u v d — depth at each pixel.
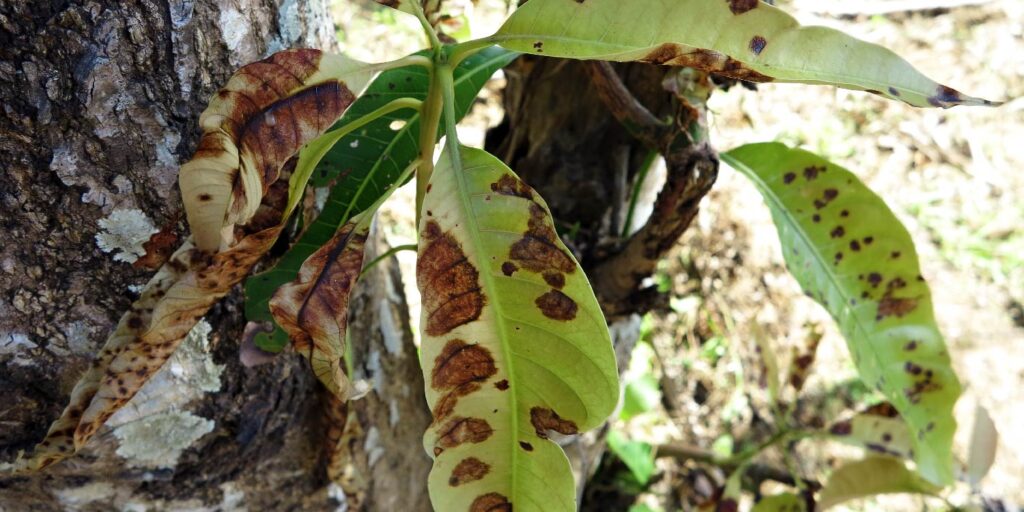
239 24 0.40
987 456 0.65
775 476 0.85
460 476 0.37
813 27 0.32
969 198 1.36
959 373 1.20
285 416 0.48
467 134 1.12
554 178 0.60
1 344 0.40
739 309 1.14
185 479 0.47
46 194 0.38
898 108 1.42
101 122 0.38
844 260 0.48
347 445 0.51
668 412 1.13
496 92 1.15
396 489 0.59
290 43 0.42
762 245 1.14
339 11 1.43
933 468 0.50
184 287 0.36
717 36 0.33
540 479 0.37
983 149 1.39
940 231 1.33
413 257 0.90
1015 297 1.28
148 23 0.37
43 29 0.36
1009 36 1.49
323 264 0.36
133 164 0.39
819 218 0.48
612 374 0.35
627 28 0.33
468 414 0.36
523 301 0.35
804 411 1.13
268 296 0.42
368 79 0.35
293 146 0.34
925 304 0.48
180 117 0.39
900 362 0.49
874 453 0.67
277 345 0.43
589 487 0.99
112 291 0.41
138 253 0.40
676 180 0.47
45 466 0.39
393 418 0.55
